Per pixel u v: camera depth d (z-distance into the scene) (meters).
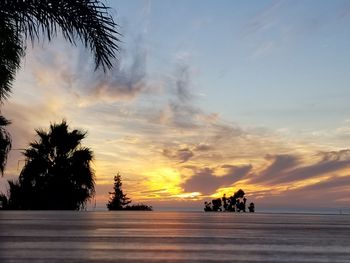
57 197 18.12
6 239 5.18
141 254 4.13
